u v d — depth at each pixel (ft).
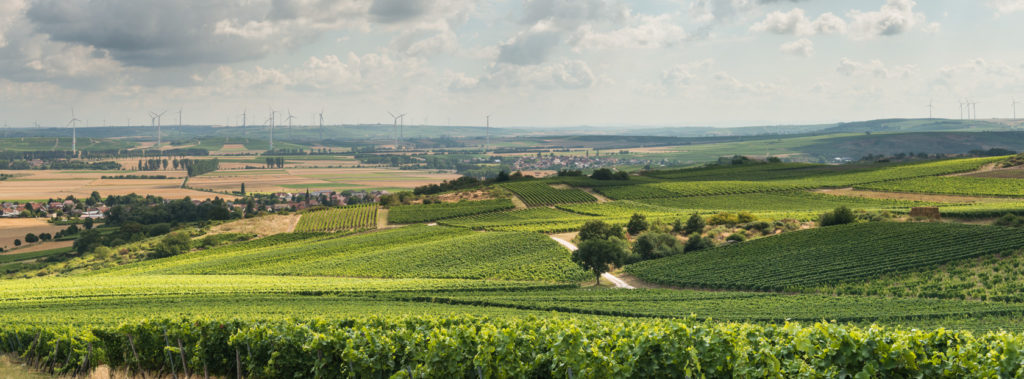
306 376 76.59
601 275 303.68
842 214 364.79
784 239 320.50
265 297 247.91
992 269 238.89
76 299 250.37
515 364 65.57
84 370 89.45
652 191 593.83
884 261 262.67
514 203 578.25
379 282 291.38
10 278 441.27
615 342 65.05
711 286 260.42
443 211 547.90
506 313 187.83
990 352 50.29
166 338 84.84
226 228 546.26
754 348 59.98
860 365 52.85
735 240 350.43
